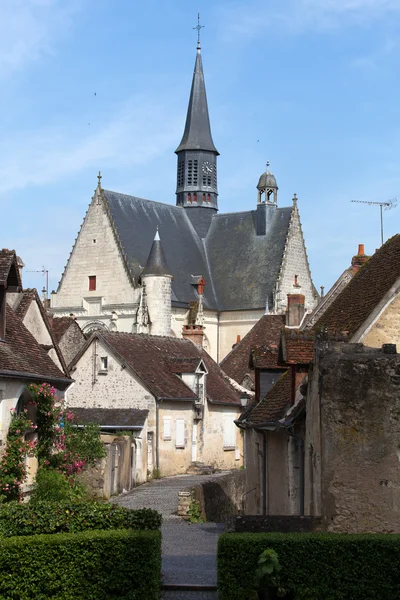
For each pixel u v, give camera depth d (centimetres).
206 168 9294
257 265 8694
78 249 8075
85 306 7981
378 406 1485
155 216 8725
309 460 1738
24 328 2512
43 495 2178
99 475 3091
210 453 4828
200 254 8962
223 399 4981
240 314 8594
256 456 2598
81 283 8025
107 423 4159
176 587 1581
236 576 1337
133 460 3850
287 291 8531
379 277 2083
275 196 8944
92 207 8056
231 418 5094
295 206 8738
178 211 9144
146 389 4312
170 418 4434
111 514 1482
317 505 1581
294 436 1988
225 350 8650
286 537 1338
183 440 4544
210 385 5009
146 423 4216
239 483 3447
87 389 4459
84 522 1477
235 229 9038
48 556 1355
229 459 5056
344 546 1316
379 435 1481
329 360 1505
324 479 1489
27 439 2317
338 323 2056
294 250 8650
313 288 8812
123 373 4378
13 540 1359
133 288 7762
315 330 2038
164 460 4366
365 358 1495
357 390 1489
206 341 8544
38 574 1350
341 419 1490
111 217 7950
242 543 1339
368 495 1476
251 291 8588
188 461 4600
